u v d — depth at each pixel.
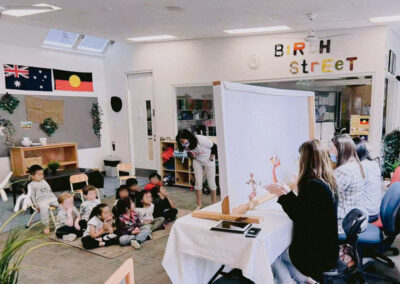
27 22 5.04
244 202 2.17
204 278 2.35
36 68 6.67
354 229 2.16
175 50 6.80
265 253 1.83
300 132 2.89
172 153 6.66
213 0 3.89
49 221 4.07
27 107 6.56
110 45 7.70
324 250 1.90
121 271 1.23
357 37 5.33
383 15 4.55
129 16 4.65
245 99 2.16
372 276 2.73
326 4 4.05
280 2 3.96
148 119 7.42
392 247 3.27
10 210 5.16
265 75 6.09
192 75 6.71
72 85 7.34
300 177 2.00
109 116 8.07
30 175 4.61
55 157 7.08
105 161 7.86
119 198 4.23
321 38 5.57
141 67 7.26
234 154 2.05
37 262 3.32
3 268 1.16
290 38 5.80
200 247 2.05
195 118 6.97
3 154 6.27
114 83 7.83
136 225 3.92
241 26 5.32
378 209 3.00
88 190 4.33
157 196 4.54
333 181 1.96
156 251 3.54
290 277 2.19
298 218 1.94
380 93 5.29
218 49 6.41
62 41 7.04
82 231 3.99
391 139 6.31
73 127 7.40
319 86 6.05
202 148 4.71
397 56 6.77
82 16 4.65
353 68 5.41
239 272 2.64
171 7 4.19
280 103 2.58
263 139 2.36
